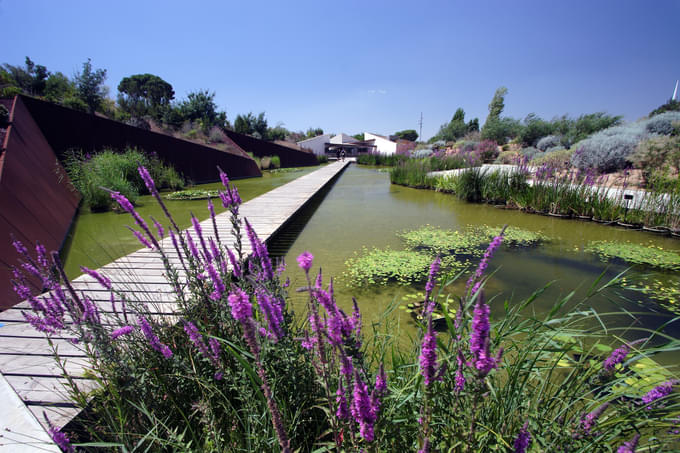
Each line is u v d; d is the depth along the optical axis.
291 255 5.27
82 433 1.65
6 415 1.64
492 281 4.20
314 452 1.22
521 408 1.43
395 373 1.64
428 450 0.93
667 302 3.57
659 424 1.29
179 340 1.93
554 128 20.59
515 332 1.71
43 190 6.11
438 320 3.07
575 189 8.09
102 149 11.29
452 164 16.23
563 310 3.40
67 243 5.33
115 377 1.50
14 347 2.23
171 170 12.77
